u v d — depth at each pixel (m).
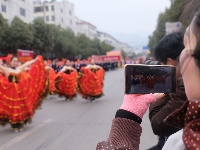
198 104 0.71
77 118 8.63
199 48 0.70
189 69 0.73
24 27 36.31
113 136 1.04
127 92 1.09
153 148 2.22
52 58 52.09
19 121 7.14
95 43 82.44
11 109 7.07
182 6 0.79
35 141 6.27
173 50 1.61
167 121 0.83
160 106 1.60
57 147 5.78
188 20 0.76
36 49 42.09
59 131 7.08
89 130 7.03
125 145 1.01
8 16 46.34
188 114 0.73
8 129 7.45
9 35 35.50
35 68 7.65
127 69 1.10
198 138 0.69
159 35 43.78
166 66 1.12
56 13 87.50
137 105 1.08
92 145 5.81
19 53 23.36
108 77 30.39
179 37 1.64
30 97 7.38
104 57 52.59
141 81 1.10
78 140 6.20
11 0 46.88
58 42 51.50
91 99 12.12
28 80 7.32
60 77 12.62
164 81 1.11
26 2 52.66
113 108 10.22
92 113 9.38
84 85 12.03
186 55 0.73
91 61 12.20
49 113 9.64
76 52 59.22
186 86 0.75
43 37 42.06
